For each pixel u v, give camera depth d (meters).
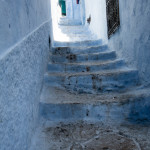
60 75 2.90
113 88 2.81
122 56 3.47
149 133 1.94
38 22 2.71
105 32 4.55
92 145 1.76
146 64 2.57
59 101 2.37
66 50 3.99
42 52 2.81
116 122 2.22
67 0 12.50
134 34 2.91
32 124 1.81
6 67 1.06
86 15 8.13
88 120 2.28
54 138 1.88
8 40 1.19
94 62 3.60
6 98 1.04
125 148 1.69
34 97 1.96
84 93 2.82
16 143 1.22
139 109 2.24
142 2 2.56
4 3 1.14
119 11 3.57
